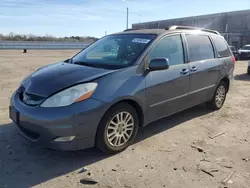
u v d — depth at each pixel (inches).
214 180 123.7
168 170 131.3
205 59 205.8
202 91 203.8
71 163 135.4
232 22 1893.5
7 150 146.9
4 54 1025.5
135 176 125.1
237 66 741.9
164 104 168.2
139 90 147.3
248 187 118.8
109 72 140.3
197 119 209.5
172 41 177.5
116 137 143.8
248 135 179.6
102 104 131.0
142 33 177.6
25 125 131.9
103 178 122.6
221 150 155.3
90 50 184.5
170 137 171.9
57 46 1697.8
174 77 171.3
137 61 151.6
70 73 142.6
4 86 328.5
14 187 114.2
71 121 123.6
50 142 126.0
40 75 148.5
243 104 261.9
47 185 116.4
